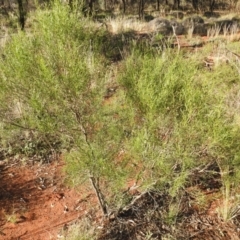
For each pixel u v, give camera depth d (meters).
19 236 3.33
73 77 2.47
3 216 3.57
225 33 9.62
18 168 4.27
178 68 2.94
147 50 3.25
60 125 2.88
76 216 3.53
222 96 2.98
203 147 3.00
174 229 3.31
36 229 3.40
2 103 2.84
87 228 3.33
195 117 2.76
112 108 2.99
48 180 4.05
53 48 2.54
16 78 2.64
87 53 2.70
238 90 4.11
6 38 3.42
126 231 3.31
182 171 2.90
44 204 3.71
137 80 2.89
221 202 3.59
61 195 3.82
